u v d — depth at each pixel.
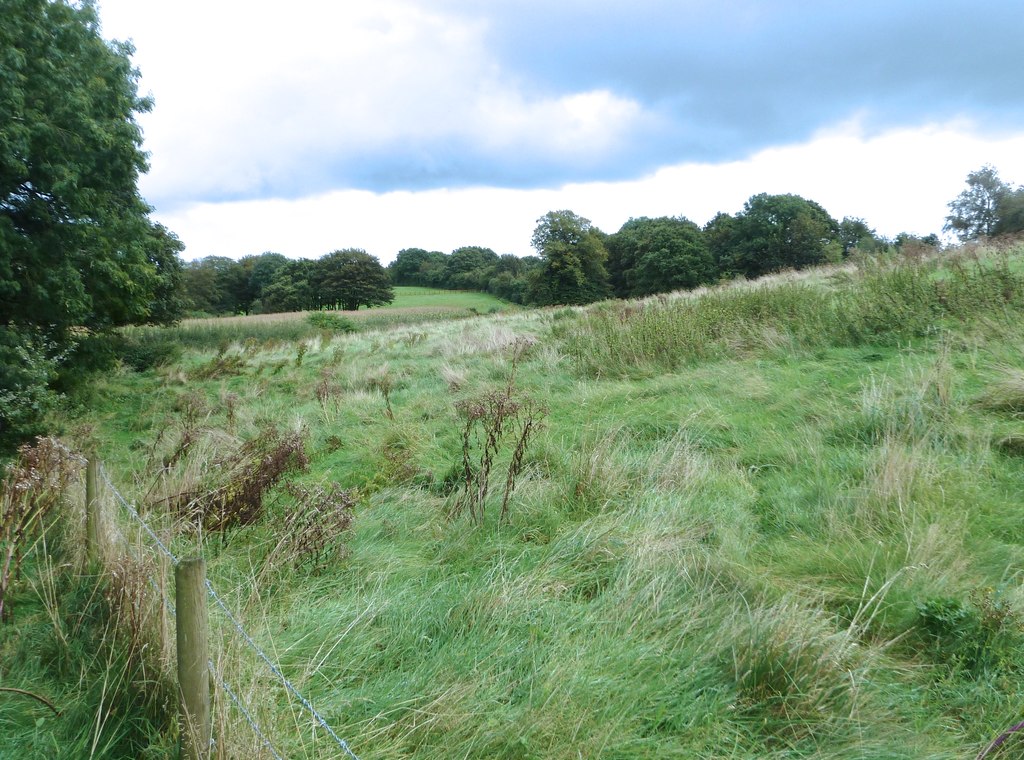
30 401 9.38
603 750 2.57
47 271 11.44
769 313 9.84
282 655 3.22
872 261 12.55
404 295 91.62
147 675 3.00
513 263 93.56
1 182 10.94
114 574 3.54
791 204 56.38
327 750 2.60
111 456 8.32
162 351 19.30
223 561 4.47
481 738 2.67
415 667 3.16
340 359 14.27
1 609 3.79
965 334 7.37
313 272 80.88
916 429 5.16
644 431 6.36
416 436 7.19
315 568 4.27
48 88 11.20
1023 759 2.47
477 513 4.80
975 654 2.95
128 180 12.89
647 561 3.81
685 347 9.07
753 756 2.56
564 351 10.59
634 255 64.75
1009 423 5.11
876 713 2.70
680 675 2.94
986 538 3.79
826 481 4.70
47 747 2.82
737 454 5.54
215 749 2.42
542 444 5.99
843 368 7.22
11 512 4.29
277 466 5.53
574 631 3.34
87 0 12.64
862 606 3.33
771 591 3.52
